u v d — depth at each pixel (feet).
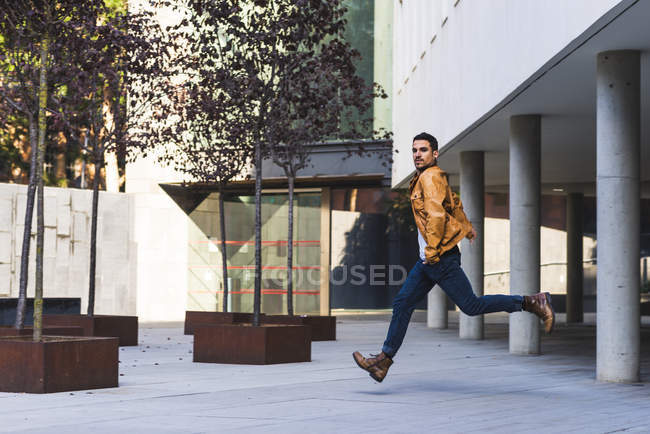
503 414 32.68
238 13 66.80
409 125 107.34
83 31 71.31
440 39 87.10
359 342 84.74
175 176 136.26
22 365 39.78
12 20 61.72
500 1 63.21
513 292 70.38
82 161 178.29
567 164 107.45
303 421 30.58
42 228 42.83
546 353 71.31
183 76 105.40
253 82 65.67
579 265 136.77
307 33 66.80
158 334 99.71
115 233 123.75
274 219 139.95
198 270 140.36
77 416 32.12
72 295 116.67
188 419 31.17
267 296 139.85
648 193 138.21
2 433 28.07
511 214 70.59
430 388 42.37
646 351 75.66
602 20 42.83
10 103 69.26
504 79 62.23
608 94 49.06
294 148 94.17
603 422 30.83
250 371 52.31
